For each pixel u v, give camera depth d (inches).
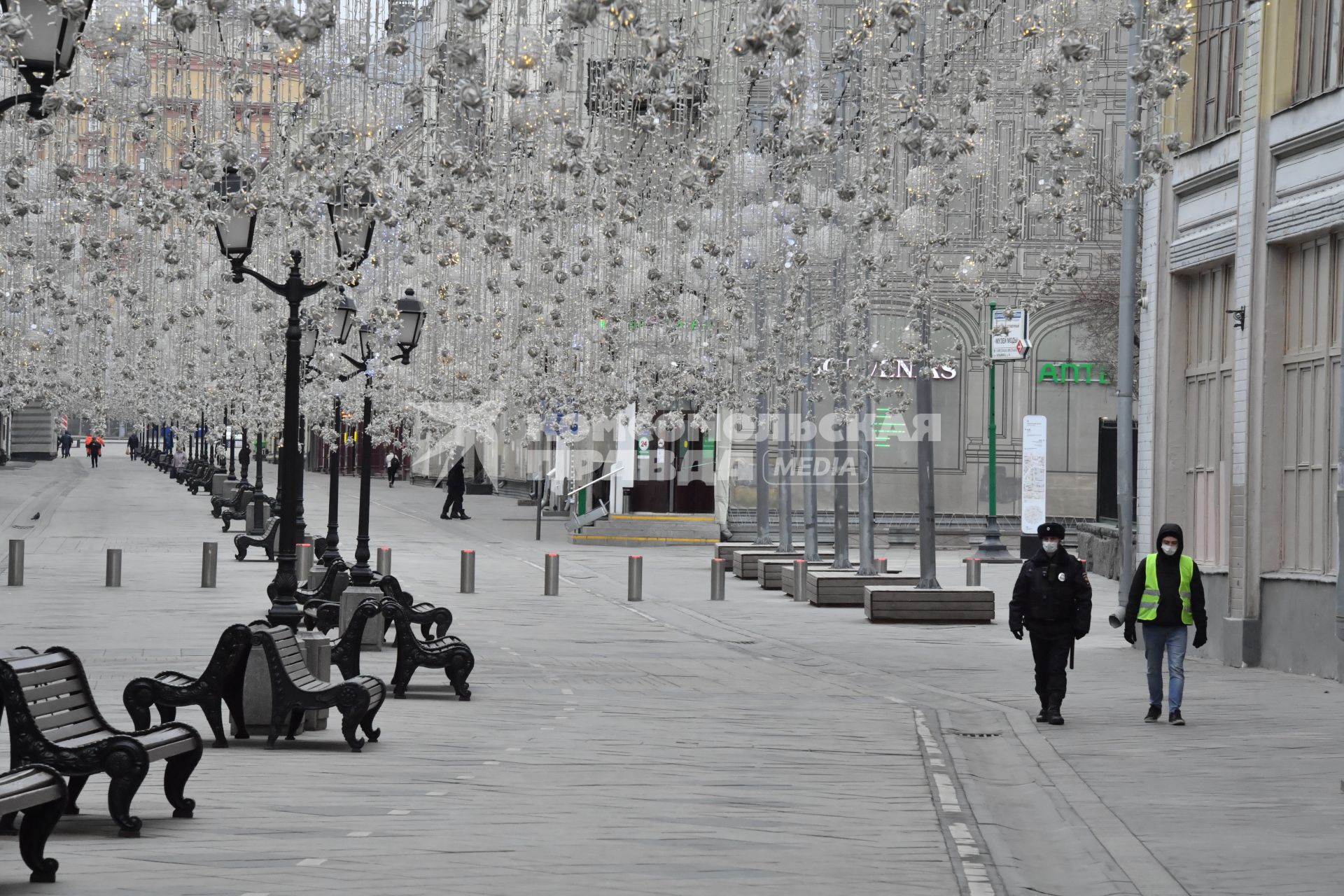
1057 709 887.7
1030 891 488.7
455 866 476.1
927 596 1568.7
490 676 1067.9
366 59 673.0
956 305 2780.5
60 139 839.1
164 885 441.4
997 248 1059.3
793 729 840.3
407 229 1286.9
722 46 757.3
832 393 1774.1
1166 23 667.4
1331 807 628.7
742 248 1147.9
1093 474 2849.4
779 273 1628.9
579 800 603.2
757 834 546.6
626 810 585.0
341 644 911.7
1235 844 555.2
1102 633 1491.1
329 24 510.3
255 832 523.2
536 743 762.8
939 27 796.6
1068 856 546.6
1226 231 1263.5
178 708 857.5
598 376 1886.1
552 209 1064.2
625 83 663.1
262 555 2250.2
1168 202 1371.8
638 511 2901.1
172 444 5797.2
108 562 1727.4
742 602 1814.7
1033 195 1039.6
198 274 1585.9
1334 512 1120.8
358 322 1380.4
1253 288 1197.1
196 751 544.4
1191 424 1358.3
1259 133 1192.2
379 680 754.2
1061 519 2844.5
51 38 555.5
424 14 791.1
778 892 455.8
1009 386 2837.1
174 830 523.2
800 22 495.2
